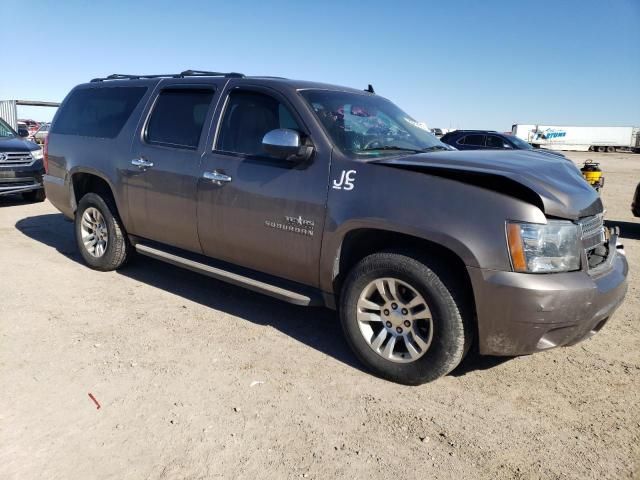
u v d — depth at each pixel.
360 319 3.41
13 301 4.45
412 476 2.48
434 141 4.39
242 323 4.20
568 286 2.87
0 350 3.55
